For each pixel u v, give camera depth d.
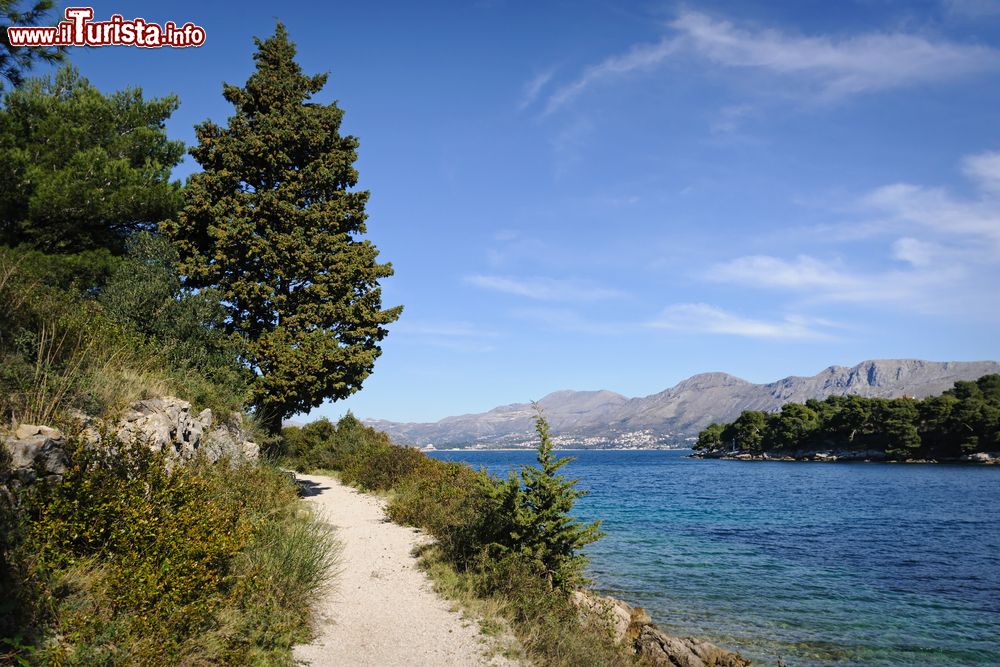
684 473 121.69
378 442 36.16
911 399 162.38
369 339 23.88
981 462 135.25
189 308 18.83
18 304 11.23
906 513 46.81
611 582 20.69
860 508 50.31
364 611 10.41
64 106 21.23
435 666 8.52
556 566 13.13
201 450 12.87
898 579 23.11
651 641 13.06
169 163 24.14
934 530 37.22
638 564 24.03
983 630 16.64
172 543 7.70
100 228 20.59
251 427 19.42
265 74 24.67
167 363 16.12
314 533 12.66
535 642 9.77
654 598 18.78
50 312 11.83
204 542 8.02
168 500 8.82
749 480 94.69
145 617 6.50
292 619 8.85
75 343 11.70
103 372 11.43
